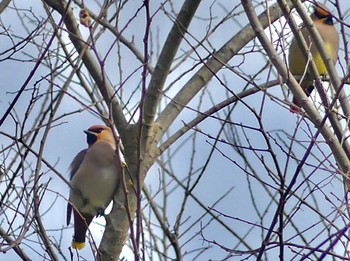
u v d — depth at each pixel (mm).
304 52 8758
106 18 10734
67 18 10031
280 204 7406
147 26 7613
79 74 11695
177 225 10055
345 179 7996
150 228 10383
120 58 10453
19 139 8789
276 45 9266
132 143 10148
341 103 8664
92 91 11727
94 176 12422
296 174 7344
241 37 10945
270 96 8039
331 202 8094
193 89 10766
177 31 10086
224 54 10883
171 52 10156
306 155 7324
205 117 10688
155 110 10219
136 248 7410
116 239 9938
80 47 10117
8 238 8734
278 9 11000
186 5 10031
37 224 8836
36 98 8891
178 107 10617
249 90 10664
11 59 9102
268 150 7711
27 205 8445
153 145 10258
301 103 8352
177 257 9898
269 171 7852
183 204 10227
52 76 9266
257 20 8562
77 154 12773
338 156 8180
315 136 7367
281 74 8422
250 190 10148
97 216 12555
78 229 12312
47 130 8859
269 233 7410
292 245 7715
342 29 8500
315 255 8172
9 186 8773
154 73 10219
